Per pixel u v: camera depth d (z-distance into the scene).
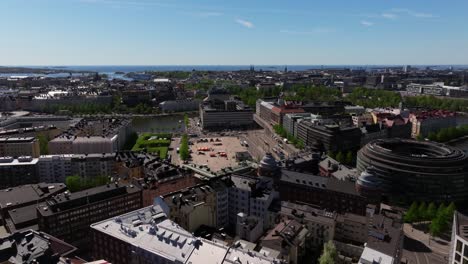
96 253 199.12
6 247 165.00
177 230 189.62
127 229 191.50
